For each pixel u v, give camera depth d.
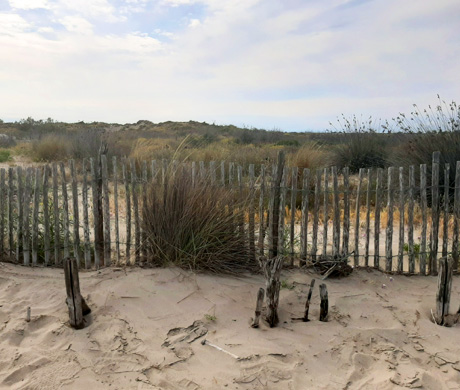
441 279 3.52
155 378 2.83
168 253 4.63
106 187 4.65
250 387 2.75
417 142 8.12
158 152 10.96
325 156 10.55
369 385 2.78
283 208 4.60
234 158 10.29
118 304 3.80
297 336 3.35
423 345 3.23
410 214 4.54
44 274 4.55
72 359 3.02
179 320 3.58
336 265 4.46
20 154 16.17
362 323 3.59
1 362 2.96
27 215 4.78
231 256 4.63
